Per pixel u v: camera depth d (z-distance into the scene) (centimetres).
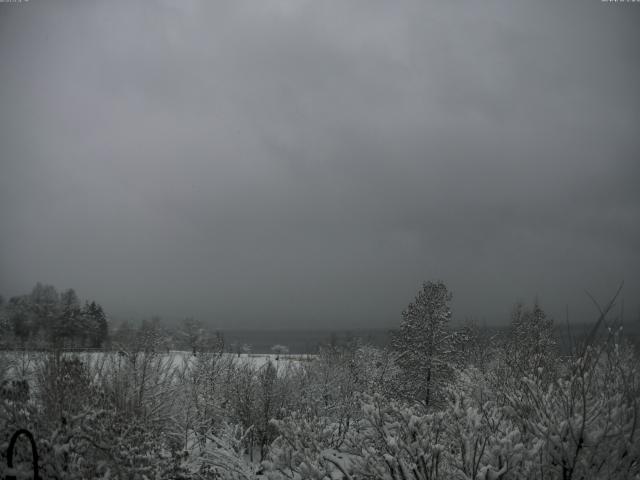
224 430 1229
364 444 696
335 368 2216
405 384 2091
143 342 1730
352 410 1623
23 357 1318
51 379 807
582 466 582
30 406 738
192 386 1812
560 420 609
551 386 662
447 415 700
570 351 639
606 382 639
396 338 2286
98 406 798
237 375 2052
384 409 704
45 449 677
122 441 722
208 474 838
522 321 1820
